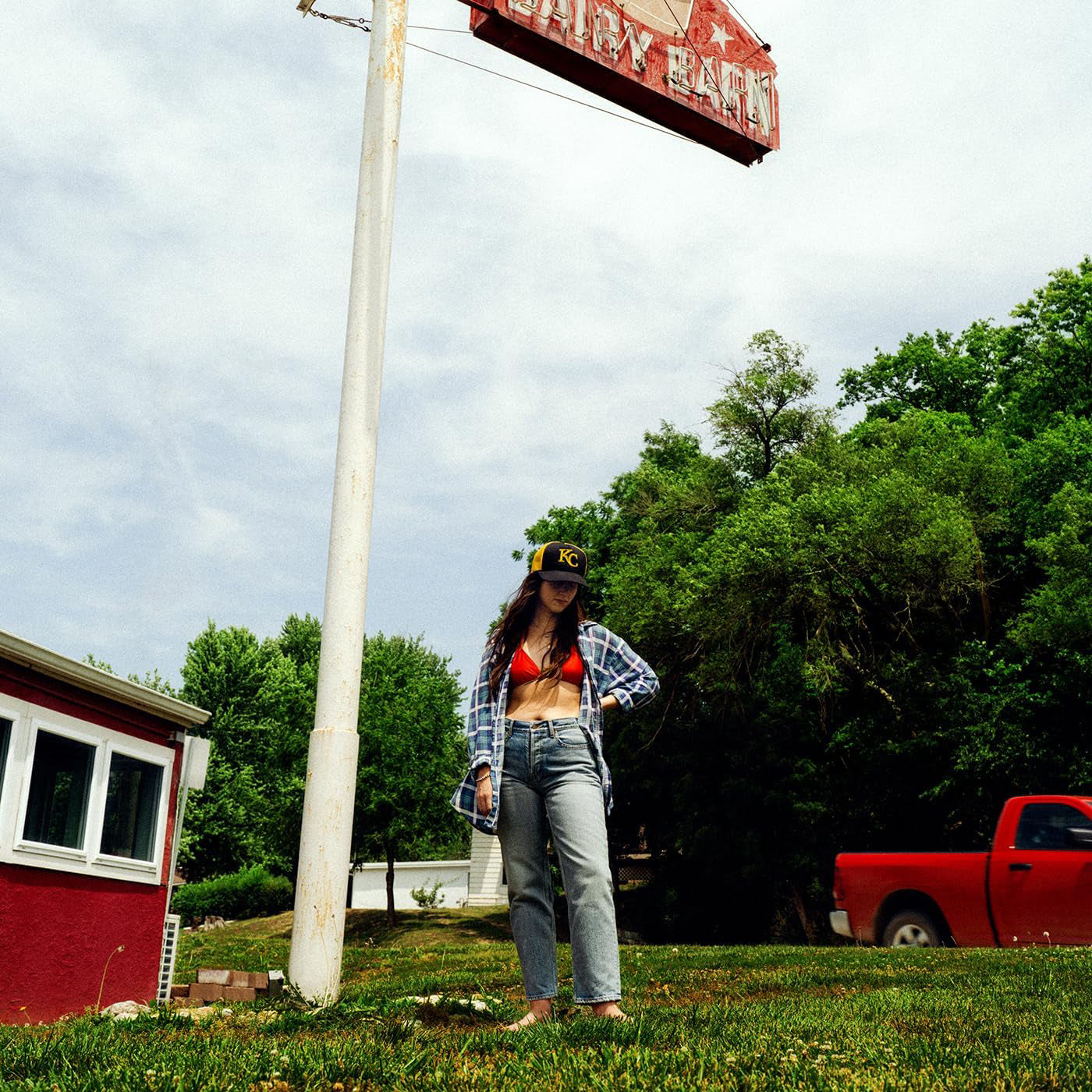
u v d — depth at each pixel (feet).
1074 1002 16.49
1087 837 36.17
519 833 13.16
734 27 42.52
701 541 98.89
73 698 27.94
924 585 81.30
